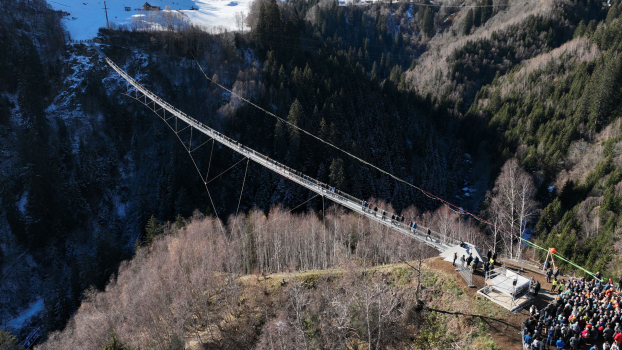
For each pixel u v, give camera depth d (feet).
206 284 158.71
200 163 320.50
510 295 100.83
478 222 263.49
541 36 554.87
